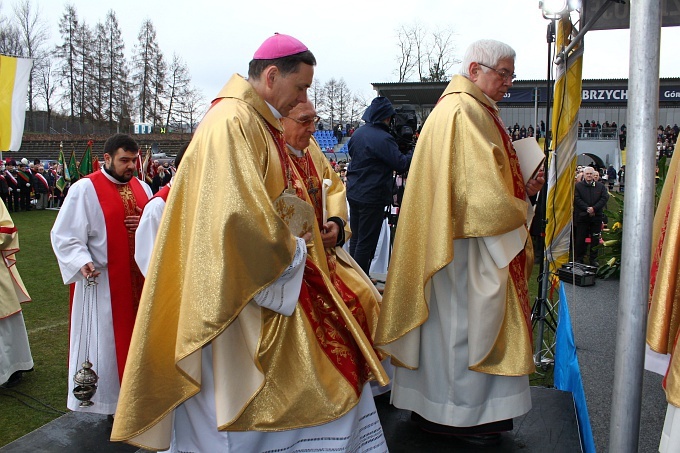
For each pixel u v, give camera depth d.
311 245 2.37
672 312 2.09
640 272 1.68
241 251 2.02
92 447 3.24
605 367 3.85
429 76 37.12
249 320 2.18
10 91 8.77
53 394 4.54
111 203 3.80
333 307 2.39
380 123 4.61
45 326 6.35
